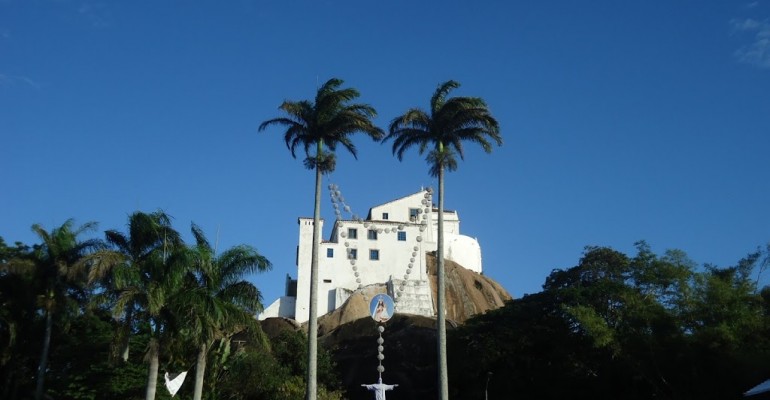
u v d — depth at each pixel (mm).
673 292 48281
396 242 99875
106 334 48844
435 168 42562
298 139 41969
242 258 40281
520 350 60594
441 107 43562
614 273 69875
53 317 47688
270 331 86562
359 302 90562
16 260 46438
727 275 49188
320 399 55188
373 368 69500
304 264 96875
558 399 57969
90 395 44219
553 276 74750
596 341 47656
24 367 51500
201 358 39531
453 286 100375
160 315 37125
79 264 37156
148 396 36438
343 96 41688
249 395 53156
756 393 29062
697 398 45594
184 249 37500
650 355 47094
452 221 111500
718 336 42906
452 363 63438
